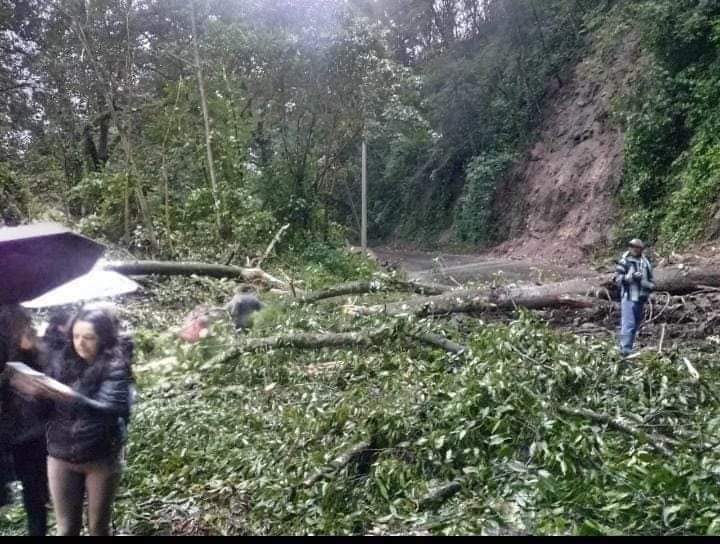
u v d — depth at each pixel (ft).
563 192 91.66
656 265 47.19
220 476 17.95
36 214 52.90
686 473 14.88
